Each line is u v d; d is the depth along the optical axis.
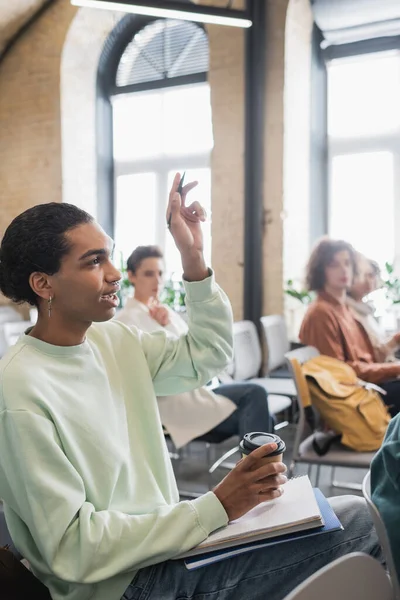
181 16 3.64
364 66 4.95
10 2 5.28
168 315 2.92
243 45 4.72
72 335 1.15
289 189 4.80
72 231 1.09
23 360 1.08
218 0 4.77
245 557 1.09
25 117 5.77
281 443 1.13
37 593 1.11
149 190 5.86
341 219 5.13
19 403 1.01
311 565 1.10
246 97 4.71
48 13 5.50
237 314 4.90
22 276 1.11
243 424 2.79
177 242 1.29
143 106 5.83
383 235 4.97
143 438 1.26
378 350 2.96
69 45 5.48
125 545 1.01
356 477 3.36
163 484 1.25
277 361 4.03
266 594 1.09
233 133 4.84
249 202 4.77
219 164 4.91
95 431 1.11
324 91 5.11
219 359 1.36
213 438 2.84
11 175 5.91
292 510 1.10
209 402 2.76
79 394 1.13
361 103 4.99
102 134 5.95
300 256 4.98
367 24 4.70
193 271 1.32
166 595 1.06
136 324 2.86
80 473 1.07
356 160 5.04
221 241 4.94
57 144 5.61
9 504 1.08
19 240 1.10
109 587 1.06
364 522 1.16
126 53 5.87
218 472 3.49
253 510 1.12
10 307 5.62
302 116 4.94
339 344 2.74
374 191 4.98
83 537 0.99
